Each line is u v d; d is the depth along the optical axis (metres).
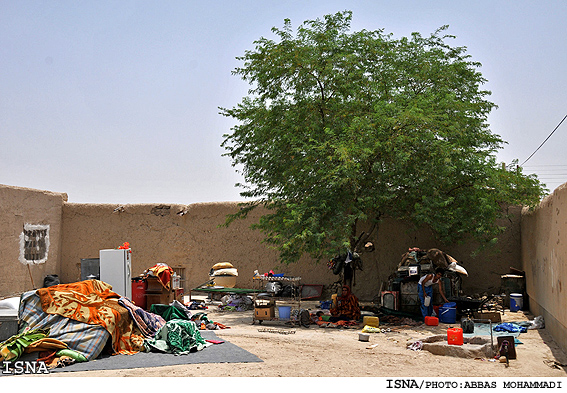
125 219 20.77
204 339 10.15
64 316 8.69
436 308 12.75
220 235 19.77
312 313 13.84
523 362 8.29
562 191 9.27
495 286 16.50
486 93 16.72
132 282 13.48
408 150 13.35
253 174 15.68
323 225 13.28
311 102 14.45
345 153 12.28
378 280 17.52
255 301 12.78
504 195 14.38
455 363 8.26
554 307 10.12
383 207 15.22
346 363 8.25
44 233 19.92
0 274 17.42
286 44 14.59
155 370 7.63
